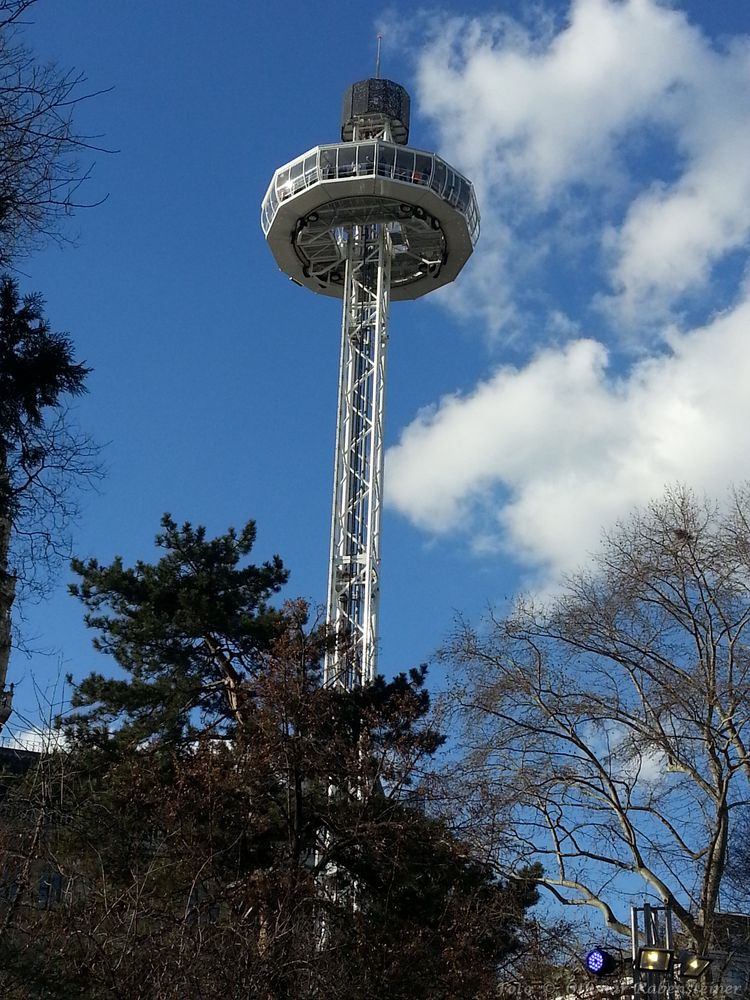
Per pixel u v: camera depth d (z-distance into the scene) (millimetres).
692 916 27562
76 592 40781
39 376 17141
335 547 61781
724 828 27406
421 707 32062
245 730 31391
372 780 30359
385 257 67875
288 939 25219
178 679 37906
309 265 70000
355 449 64438
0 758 23828
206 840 29219
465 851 28984
